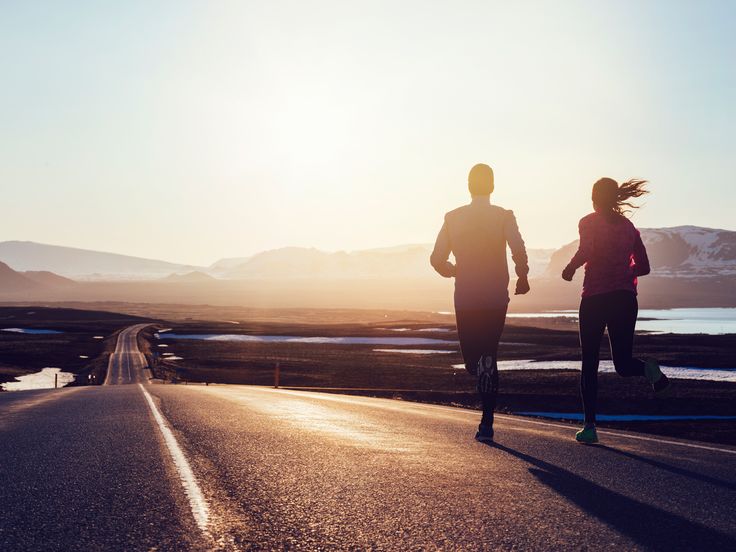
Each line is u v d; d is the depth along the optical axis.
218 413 9.07
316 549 2.98
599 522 3.45
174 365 86.94
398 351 109.75
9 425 7.93
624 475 4.73
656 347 105.25
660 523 3.44
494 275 6.39
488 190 6.55
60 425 7.73
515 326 178.50
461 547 3.02
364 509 3.67
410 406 13.09
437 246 6.61
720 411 43.00
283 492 4.07
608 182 6.54
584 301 6.59
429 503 3.82
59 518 3.45
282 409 10.06
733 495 4.15
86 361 97.88
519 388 56.22
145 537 3.12
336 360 92.38
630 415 41.03
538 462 5.23
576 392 53.03
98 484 4.28
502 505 3.78
